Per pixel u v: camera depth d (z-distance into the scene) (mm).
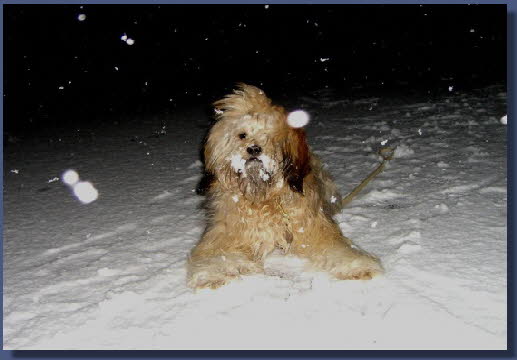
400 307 1384
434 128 3143
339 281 1524
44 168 3008
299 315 1392
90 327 1419
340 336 1312
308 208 1682
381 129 3240
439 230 1785
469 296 1417
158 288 1566
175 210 2150
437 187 2162
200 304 1469
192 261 1636
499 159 2457
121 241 1910
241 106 1637
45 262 1813
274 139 1607
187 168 2730
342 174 2441
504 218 1842
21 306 1545
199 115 4293
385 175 2357
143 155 3098
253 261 1668
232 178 1646
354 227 1851
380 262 1586
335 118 3705
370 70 5992
